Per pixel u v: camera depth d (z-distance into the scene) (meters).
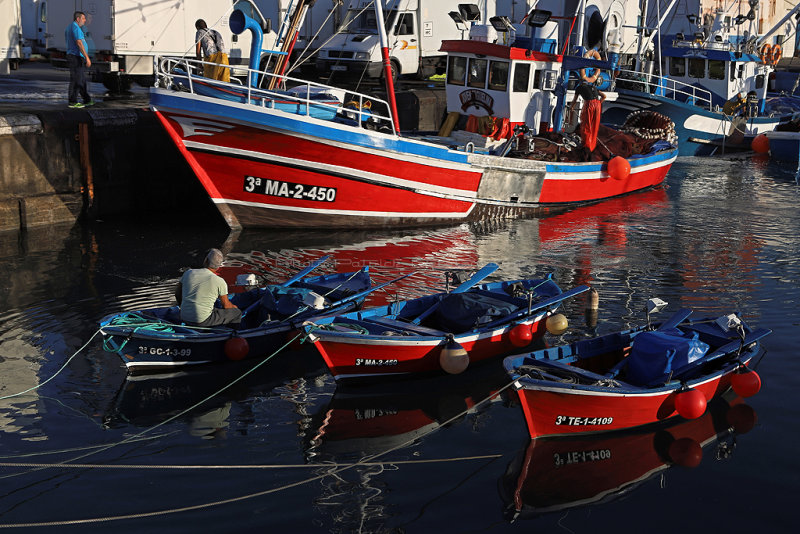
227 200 16.81
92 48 21.25
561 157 19.69
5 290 13.05
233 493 7.62
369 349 9.61
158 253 15.48
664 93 28.97
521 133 19.20
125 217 18.50
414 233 17.58
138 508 7.35
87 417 9.07
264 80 19.06
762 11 40.47
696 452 8.42
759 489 7.72
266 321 10.75
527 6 29.23
